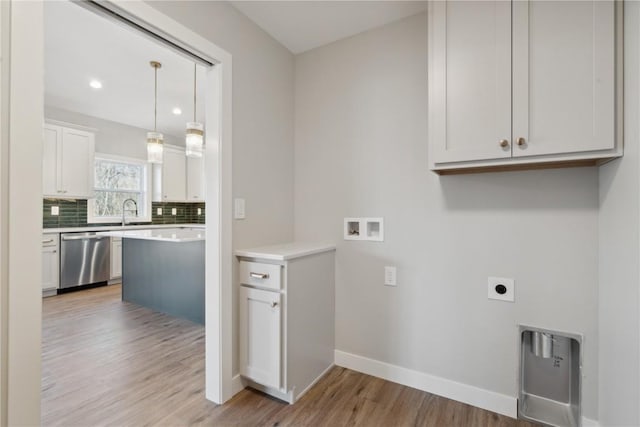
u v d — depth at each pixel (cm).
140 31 144
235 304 187
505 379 170
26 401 104
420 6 188
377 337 208
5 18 100
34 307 106
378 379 204
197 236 323
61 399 179
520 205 166
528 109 136
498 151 142
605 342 142
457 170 166
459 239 182
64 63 297
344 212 220
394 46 202
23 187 104
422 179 193
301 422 162
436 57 156
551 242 158
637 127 113
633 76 116
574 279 154
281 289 175
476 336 177
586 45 127
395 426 160
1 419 99
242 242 193
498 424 161
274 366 175
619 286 129
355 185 216
